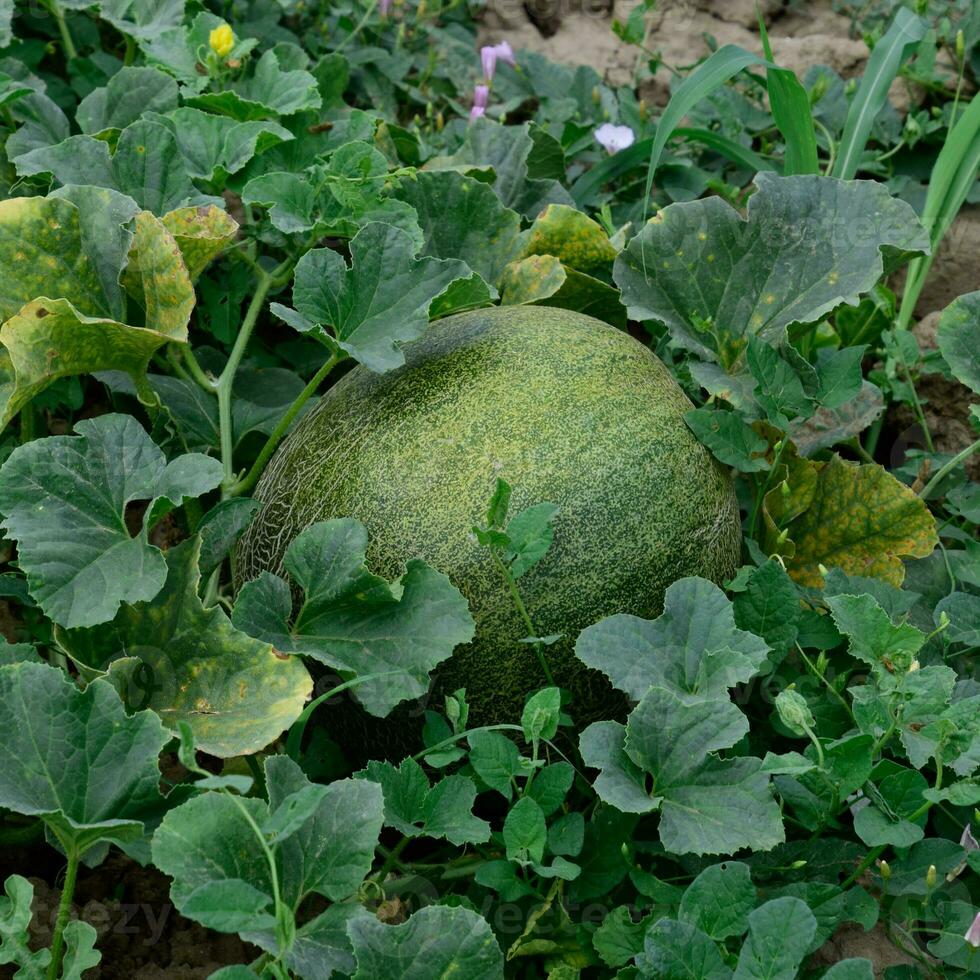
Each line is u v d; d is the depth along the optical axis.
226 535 1.41
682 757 1.33
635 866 1.35
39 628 1.48
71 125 1.77
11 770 1.28
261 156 1.59
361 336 1.43
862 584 1.44
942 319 1.51
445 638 1.36
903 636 1.34
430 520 1.38
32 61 1.77
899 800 1.33
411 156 1.77
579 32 2.03
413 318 1.43
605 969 1.35
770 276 1.52
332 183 1.50
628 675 1.36
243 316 1.67
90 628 1.37
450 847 1.41
